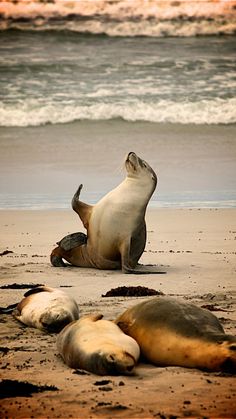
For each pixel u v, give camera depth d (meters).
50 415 19.66
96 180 82.31
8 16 141.00
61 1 143.62
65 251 47.72
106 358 22.81
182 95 114.50
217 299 36.00
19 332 29.64
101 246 46.62
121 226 46.44
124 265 45.47
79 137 101.19
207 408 20.03
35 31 139.62
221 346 23.05
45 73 122.88
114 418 19.33
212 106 111.12
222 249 52.41
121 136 101.75
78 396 21.16
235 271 44.34
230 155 94.00
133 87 117.50
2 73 122.06
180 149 96.19
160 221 63.94
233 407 20.09
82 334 24.44
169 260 48.72
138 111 109.62
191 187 79.50
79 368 23.75
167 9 143.38
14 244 54.91
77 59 129.00
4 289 39.03
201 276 42.94
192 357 23.39
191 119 108.44
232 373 22.83
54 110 109.12
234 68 125.88
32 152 94.31
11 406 20.42
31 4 142.38
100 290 39.03
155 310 24.86
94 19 142.88
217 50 134.25
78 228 61.53
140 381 22.39
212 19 142.62
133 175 47.84
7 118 106.56
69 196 75.69
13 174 84.81
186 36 140.62
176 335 23.89
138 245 47.06
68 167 88.12
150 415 19.52
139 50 134.25
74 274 44.75
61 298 30.75
